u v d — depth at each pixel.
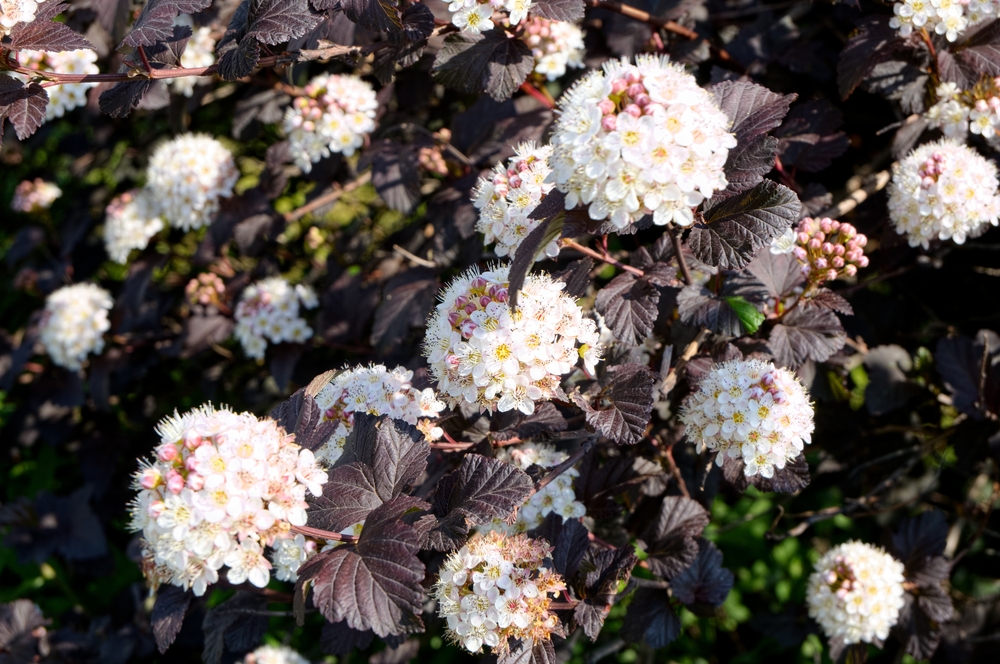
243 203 0.99
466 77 0.86
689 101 0.76
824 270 0.84
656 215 0.77
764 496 1.03
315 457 0.81
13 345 1.09
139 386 1.09
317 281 1.05
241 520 0.76
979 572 0.99
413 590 0.76
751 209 0.79
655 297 0.80
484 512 0.79
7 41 0.82
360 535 0.78
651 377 0.80
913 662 0.99
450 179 0.94
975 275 0.97
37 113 0.83
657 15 0.92
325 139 0.94
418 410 0.81
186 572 0.78
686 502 0.85
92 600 1.07
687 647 1.03
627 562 0.80
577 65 0.91
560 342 0.79
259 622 0.86
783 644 0.94
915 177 0.86
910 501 0.94
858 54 0.88
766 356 0.84
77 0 0.97
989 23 0.86
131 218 1.02
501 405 0.80
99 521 1.03
